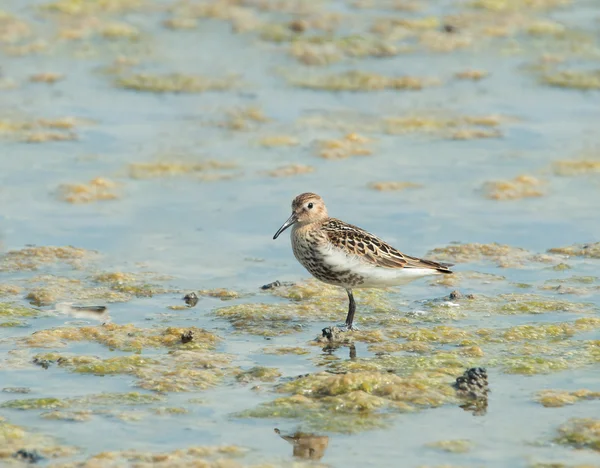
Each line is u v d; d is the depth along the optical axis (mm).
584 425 11242
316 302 15367
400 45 27844
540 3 31156
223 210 18766
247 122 23016
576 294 15461
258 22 29328
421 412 11648
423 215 18516
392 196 19328
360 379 12234
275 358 13250
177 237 17750
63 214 18484
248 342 13828
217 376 12633
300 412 11625
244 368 12906
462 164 20875
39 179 19891
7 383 12312
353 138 22188
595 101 24359
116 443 10859
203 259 16906
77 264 16609
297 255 14977
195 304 15211
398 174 20391
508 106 24094
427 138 22250
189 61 26547
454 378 12531
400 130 22719
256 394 12094
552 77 25750
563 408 11695
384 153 21469
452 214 18578
